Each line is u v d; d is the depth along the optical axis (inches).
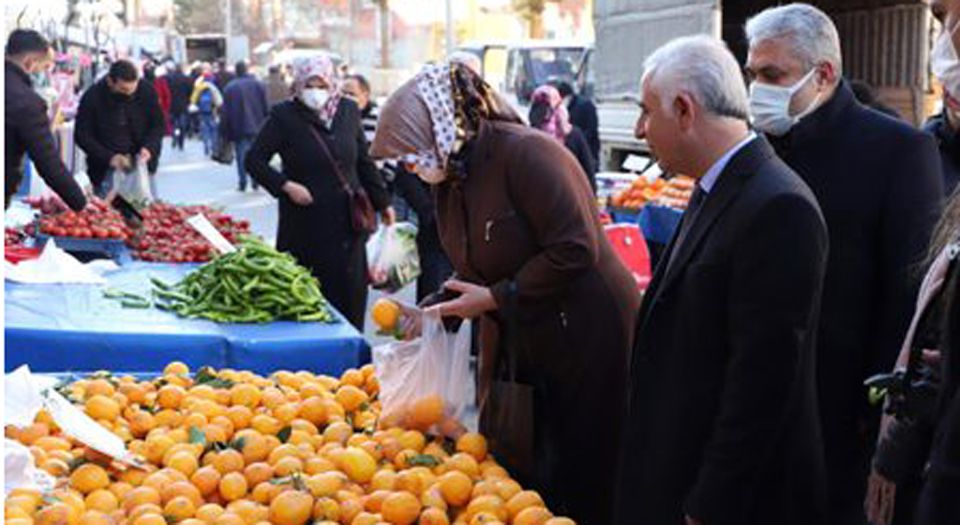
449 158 139.6
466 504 121.3
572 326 140.7
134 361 177.9
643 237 291.6
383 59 1647.4
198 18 2566.4
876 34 500.7
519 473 135.1
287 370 182.2
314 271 258.5
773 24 126.4
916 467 91.4
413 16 1658.5
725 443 102.9
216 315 194.1
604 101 573.9
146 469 124.1
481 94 142.2
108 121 370.0
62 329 176.1
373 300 389.7
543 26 1585.9
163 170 900.6
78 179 398.6
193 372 178.9
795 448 106.3
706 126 106.9
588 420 142.9
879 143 124.5
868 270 124.8
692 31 480.4
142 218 287.1
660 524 109.0
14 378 133.2
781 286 101.7
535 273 137.2
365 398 146.9
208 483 121.3
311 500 116.3
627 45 544.7
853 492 125.6
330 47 2028.8
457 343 136.7
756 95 126.6
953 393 81.5
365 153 265.6
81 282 217.8
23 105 262.8
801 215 102.4
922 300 92.5
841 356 124.6
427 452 131.3
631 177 427.2
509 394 136.0
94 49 968.3
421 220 285.4
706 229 106.9
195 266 250.7
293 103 257.8
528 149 138.9
